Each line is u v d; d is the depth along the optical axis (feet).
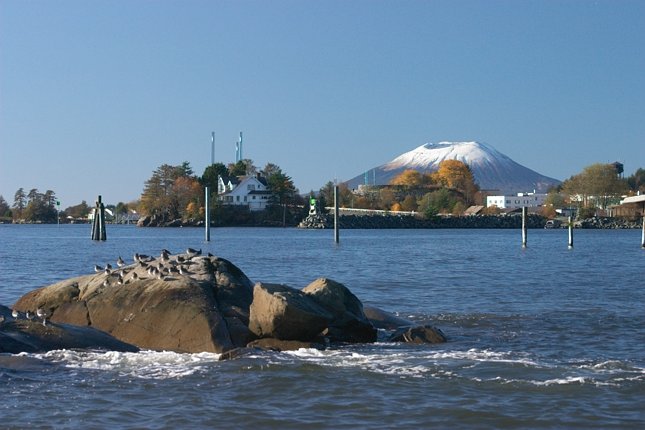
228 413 72.49
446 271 230.68
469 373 85.71
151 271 108.47
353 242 448.24
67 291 110.93
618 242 465.06
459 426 69.21
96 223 467.93
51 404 74.69
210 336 96.63
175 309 100.32
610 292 170.09
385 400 76.18
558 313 134.21
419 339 105.29
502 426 69.21
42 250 359.05
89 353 92.89
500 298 157.69
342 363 89.86
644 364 91.15
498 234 616.80
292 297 98.22
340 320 104.63
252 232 652.07
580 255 323.98
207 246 398.21
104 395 77.77
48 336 96.22
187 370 86.89
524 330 116.88
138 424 69.41
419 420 70.69
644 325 120.57
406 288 177.88
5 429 67.67
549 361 92.38
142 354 93.40
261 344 98.07
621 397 76.69
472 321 125.49
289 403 75.46
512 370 86.84
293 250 357.41
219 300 104.78
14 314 100.78
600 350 100.78
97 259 289.12
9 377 83.56
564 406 74.08
